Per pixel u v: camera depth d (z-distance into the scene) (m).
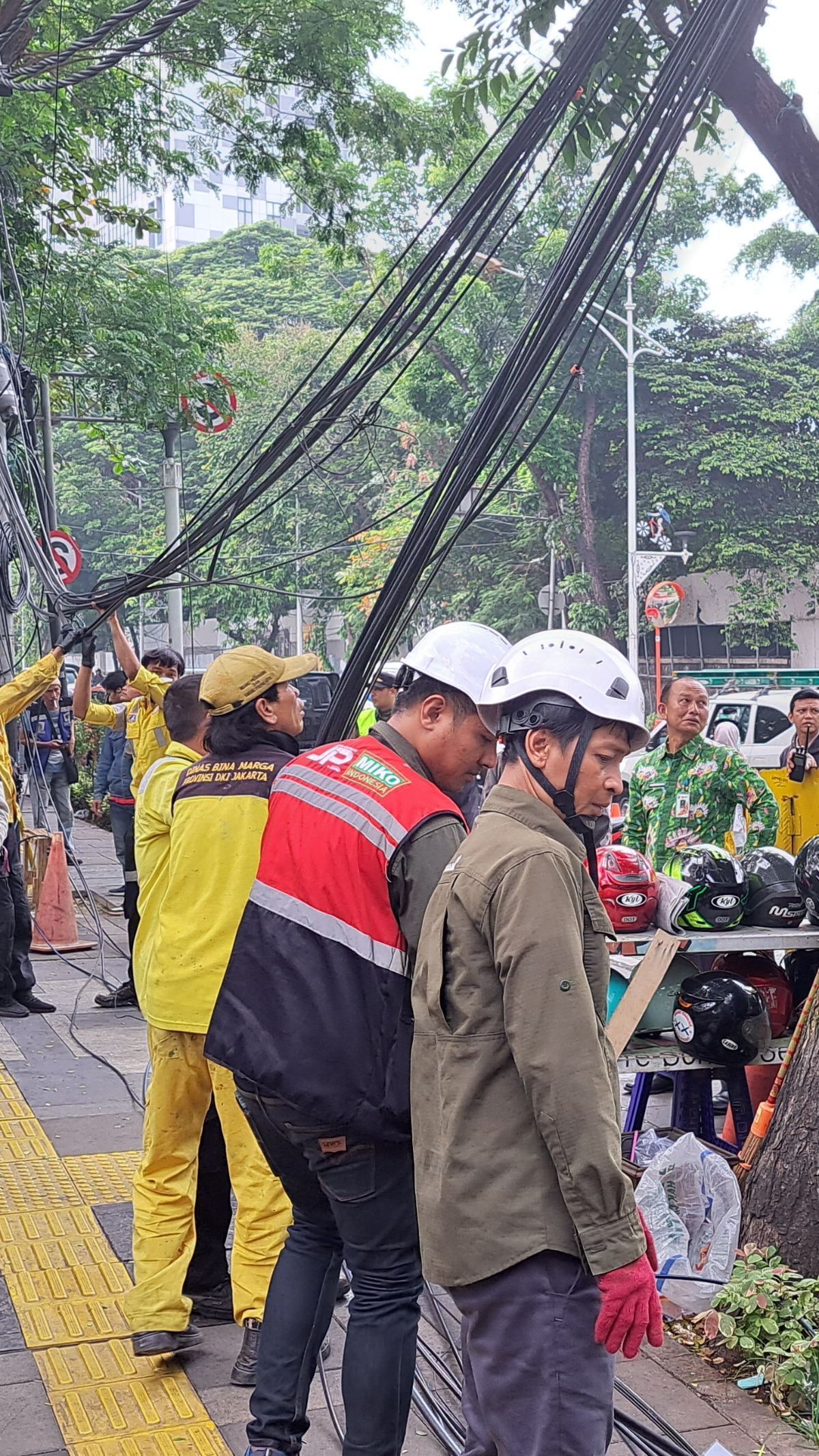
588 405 31.73
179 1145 3.76
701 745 6.20
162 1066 3.70
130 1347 3.82
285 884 2.77
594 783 2.43
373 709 6.88
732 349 34.12
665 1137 5.46
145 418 14.03
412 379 30.44
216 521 5.29
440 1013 2.37
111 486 50.66
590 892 2.40
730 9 3.93
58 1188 5.03
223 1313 4.04
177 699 4.31
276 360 40.41
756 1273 3.96
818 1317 3.82
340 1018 2.68
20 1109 6.01
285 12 12.16
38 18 10.70
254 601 42.22
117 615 7.04
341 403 4.93
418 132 13.02
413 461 34.53
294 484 5.29
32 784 10.63
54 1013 7.95
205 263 54.81
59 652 6.82
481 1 5.38
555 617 34.12
